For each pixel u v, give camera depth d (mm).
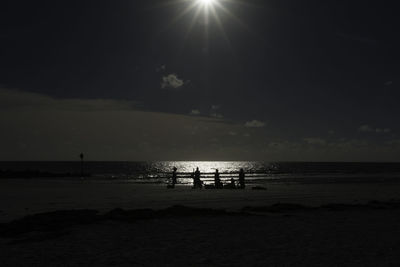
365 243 10312
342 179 52906
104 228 12359
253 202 20891
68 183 39062
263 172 92125
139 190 29344
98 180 47312
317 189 31281
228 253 9172
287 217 14859
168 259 8617
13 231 11812
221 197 23484
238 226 12844
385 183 41219
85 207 18391
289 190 29984
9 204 19547
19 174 55375
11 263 8297
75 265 8133
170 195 24922
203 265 8117
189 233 11656
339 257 8781
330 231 12047
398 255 8984
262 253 9180
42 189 29953
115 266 8055
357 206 18000
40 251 9383
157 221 13617
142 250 9469
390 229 12445
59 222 13180
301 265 8094
